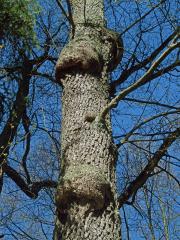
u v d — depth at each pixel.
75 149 3.66
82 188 3.33
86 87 4.05
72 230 3.26
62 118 4.00
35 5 4.75
